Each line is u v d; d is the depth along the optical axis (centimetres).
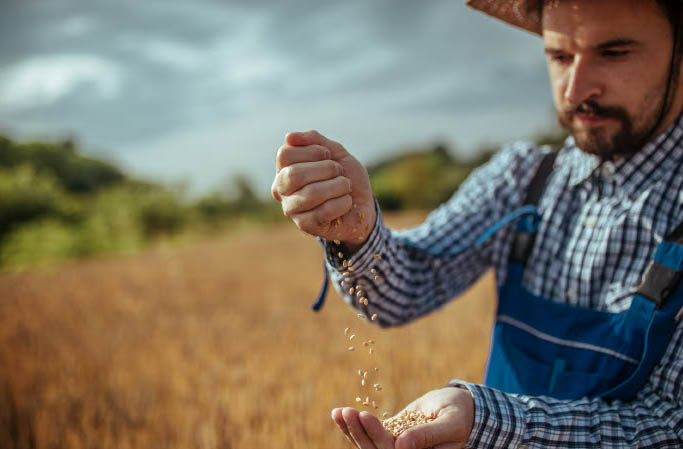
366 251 113
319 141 100
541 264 129
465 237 141
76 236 1644
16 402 276
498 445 95
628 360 106
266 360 333
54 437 232
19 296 674
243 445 208
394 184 3212
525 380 121
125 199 2172
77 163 3341
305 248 1303
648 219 113
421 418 96
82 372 329
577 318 116
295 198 93
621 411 100
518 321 129
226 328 457
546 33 109
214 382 291
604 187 123
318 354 349
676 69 104
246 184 2962
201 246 1473
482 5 139
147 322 495
